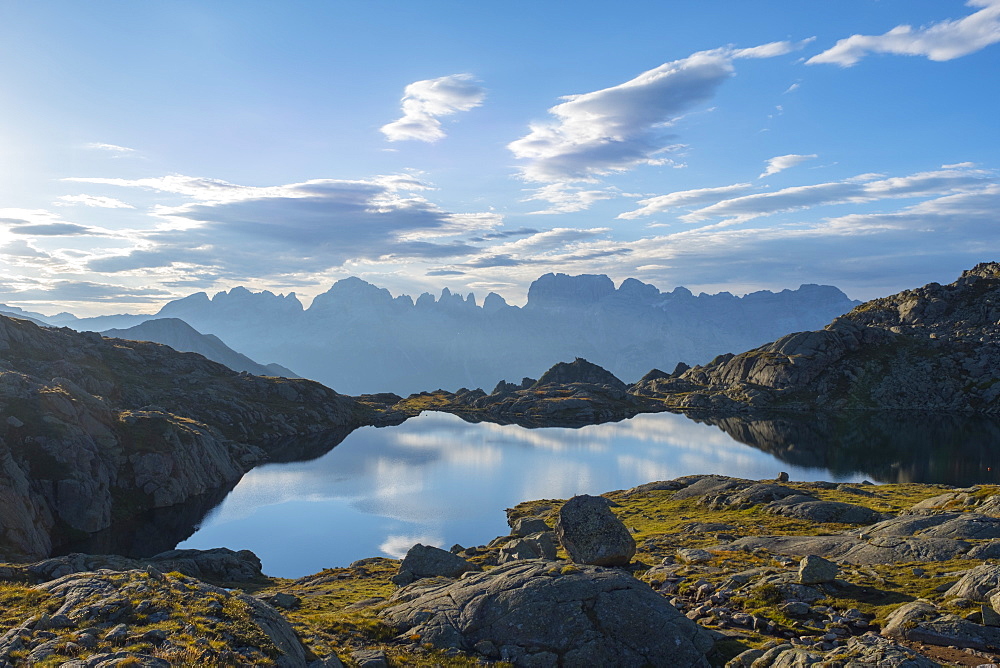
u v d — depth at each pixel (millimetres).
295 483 139375
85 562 46406
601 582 34688
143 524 102812
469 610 34250
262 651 24812
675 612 32781
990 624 29844
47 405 108188
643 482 143250
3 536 76938
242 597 29953
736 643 31578
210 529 101000
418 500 123312
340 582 60906
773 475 149625
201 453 135250
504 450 192875
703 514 90562
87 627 24766
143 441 122750
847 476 146375
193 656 22656
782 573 42000
